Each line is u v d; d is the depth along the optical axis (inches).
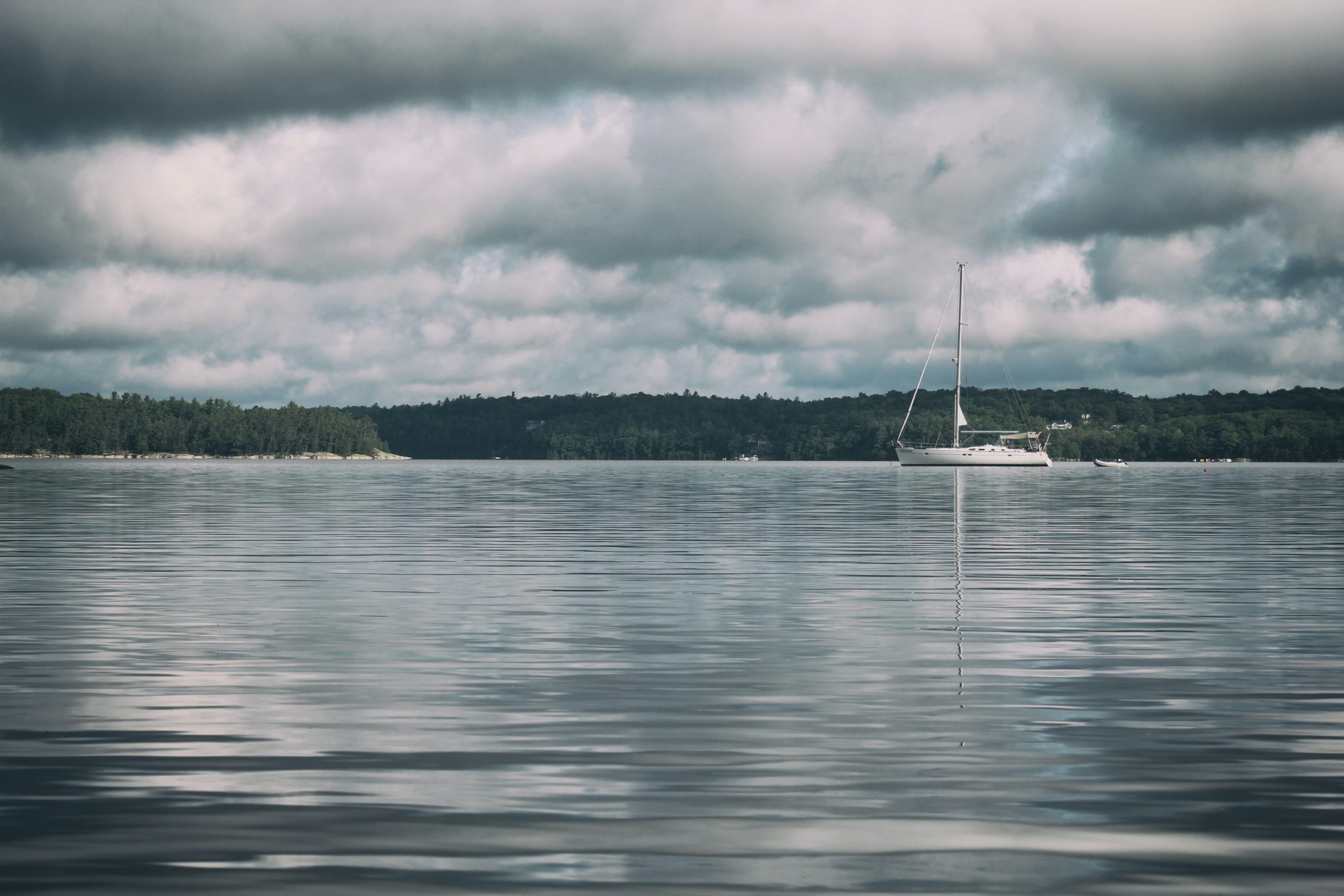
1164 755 448.1
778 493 3846.0
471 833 353.4
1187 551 1448.1
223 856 333.4
